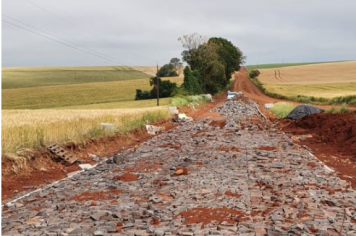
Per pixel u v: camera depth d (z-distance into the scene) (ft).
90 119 72.59
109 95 318.24
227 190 31.09
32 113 97.30
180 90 254.68
